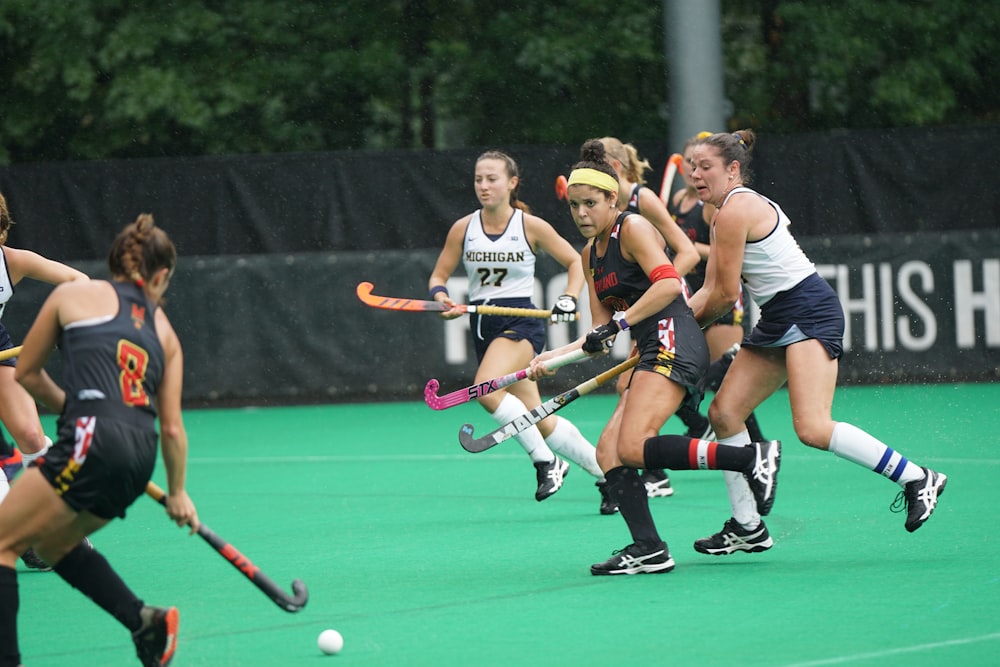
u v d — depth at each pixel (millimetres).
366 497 29047
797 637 16047
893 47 59344
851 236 46375
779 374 20516
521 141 59594
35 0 58562
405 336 47031
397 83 59719
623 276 20234
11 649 14297
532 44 58031
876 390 45625
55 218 48969
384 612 18016
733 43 60656
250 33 59469
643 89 59188
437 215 49250
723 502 26734
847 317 46500
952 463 30594
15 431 21969
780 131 60406
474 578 20094
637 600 18219
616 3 59094
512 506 27203
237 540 24172
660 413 19578
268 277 46812
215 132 59656
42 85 58812
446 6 60125
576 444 25781
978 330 46531
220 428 42688
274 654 15953
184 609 18531
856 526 23453
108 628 17688
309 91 59625
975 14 59469
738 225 19703
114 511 14461
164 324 14883
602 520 25109
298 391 46938
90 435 14031
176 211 49281
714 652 15477
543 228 28031
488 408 26562
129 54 58625
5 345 22344
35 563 21734
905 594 18109
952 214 49062
